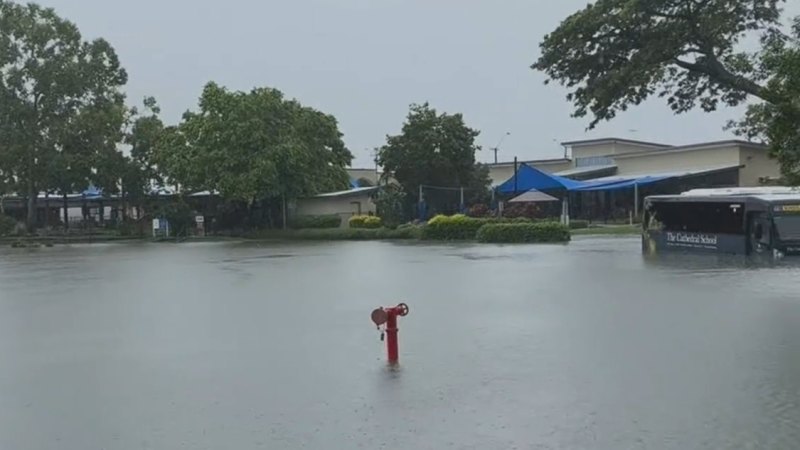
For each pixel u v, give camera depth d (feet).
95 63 170.81
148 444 21.36
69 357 34.17
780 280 57.57
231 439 21.56
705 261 76.38
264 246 128.77
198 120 156.46
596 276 63.77
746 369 27.96
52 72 164.25
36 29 164.66
